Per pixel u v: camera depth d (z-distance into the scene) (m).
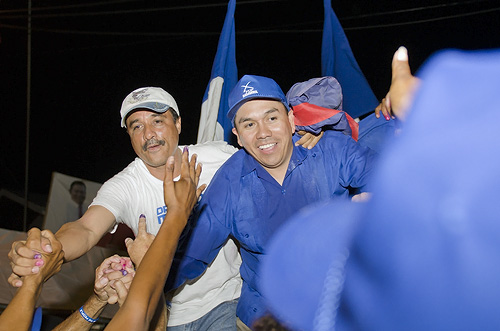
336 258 0.68
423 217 0.54
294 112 2.78
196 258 2.64
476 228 0.52
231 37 4.34
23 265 1.63
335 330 0.64
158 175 3.00
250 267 2.75
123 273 2.01
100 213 2.78
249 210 2.61
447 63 0.52
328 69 4.85
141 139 2.91
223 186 2.66
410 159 0.54
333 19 4.87
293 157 2.59
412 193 0.54
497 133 0.51
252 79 2.49
